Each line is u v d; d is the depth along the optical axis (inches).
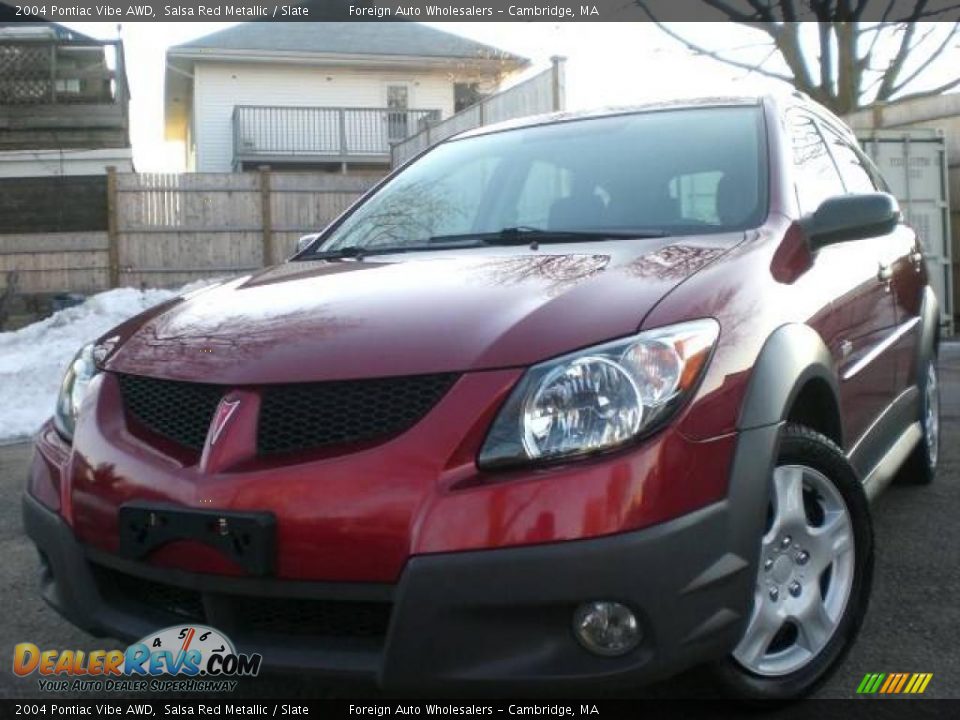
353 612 94.1
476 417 92.2
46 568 119.1
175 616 103.0
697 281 106.1
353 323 105.0
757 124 146.8
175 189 636.7
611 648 90.4
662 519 90.4
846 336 133.1
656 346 95.7
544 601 88.4
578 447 91.0
